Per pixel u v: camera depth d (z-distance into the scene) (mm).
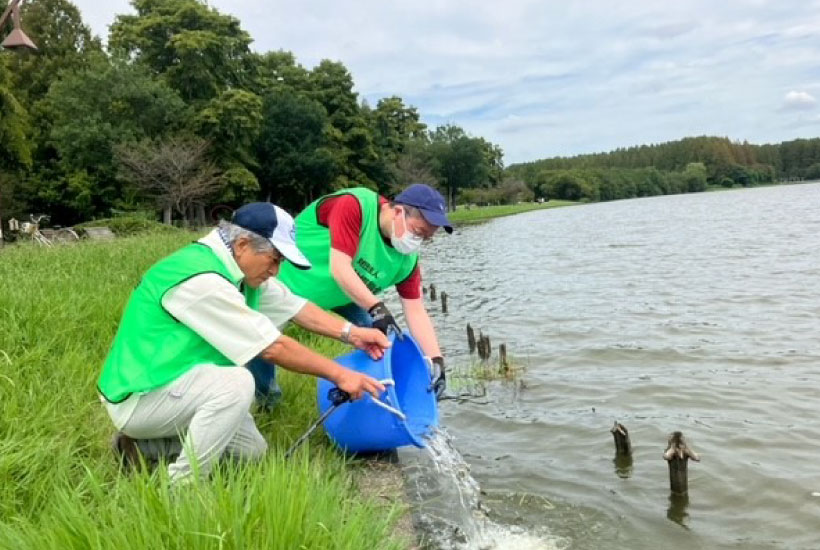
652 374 6523
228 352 2867
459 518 3424
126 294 6129
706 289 11977
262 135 42000
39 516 2482
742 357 7027
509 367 6848
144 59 37719
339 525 2334
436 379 3922
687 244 22281
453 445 4691
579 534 3443
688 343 7762
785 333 8117
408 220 3787
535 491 3939
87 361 4391
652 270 15328
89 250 9969
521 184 84750
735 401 5613
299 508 2219
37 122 37000
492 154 82000
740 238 23516
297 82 49406
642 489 3975
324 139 45188
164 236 14977
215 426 2828
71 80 33719
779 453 4480
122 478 2627
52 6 40938
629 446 4434
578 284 13453
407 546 3016
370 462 3809
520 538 3381
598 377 6477
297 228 4109
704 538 3420
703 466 4273
